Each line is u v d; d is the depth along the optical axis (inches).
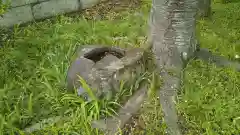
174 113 79.1
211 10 132.6
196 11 75.5
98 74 84.6
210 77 89.0
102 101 82.0
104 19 135.3
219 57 92.2
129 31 117.8
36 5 134.5
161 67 81.4
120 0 149.3
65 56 101.0
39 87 91.7
